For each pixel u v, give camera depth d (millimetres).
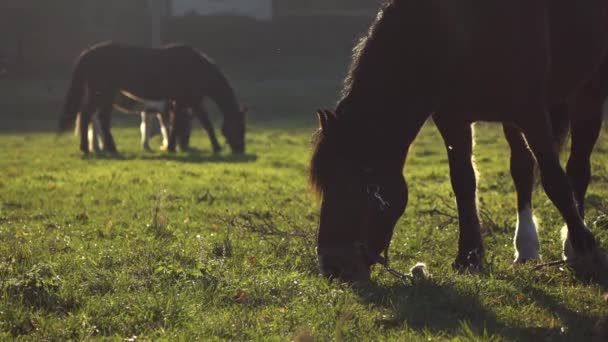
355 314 7289
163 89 30172
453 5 8562
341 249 8000
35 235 12047
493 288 8117
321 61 59500
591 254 8930
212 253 10188
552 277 8695
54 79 57906
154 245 10617
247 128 38875
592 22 9625
